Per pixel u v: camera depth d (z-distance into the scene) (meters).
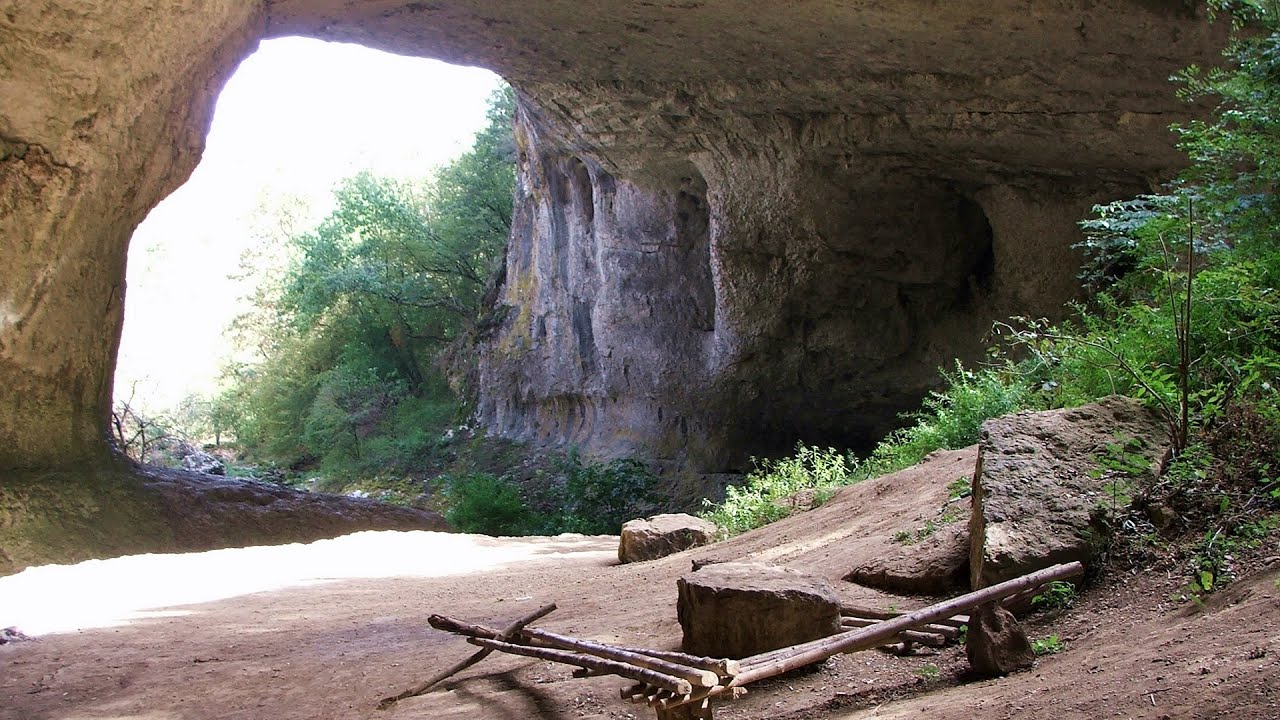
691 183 21.42
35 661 6.38
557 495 25.55
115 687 5.72
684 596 4.80
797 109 17.47
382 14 15.74
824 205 18.44
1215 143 6.93
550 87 19.42
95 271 12.75
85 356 12.96
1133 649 3.72
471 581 9.53
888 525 6.84
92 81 11.40
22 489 11.94
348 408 37.00
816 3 13.96
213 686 5.62
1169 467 5.11
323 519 15.96
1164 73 13.22
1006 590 4.21
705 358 22.36
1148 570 4.55
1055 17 13.02
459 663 5.29
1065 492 5.03
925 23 13.81
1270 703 2.86
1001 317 17.97
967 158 16.72
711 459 23.00
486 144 36.75
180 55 12.39
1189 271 5.32
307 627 7.27
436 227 37.75
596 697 4.67
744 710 4.23
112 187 12.40
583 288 25.92
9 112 11.04
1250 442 5.03
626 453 24.67
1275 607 3.55
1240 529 4.43
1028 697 3.54
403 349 38.91
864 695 4.16
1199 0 12.20
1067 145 15.35
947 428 9.88
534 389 28.69
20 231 11.35
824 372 20.33
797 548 7.42
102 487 13.10
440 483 30.27
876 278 19.25
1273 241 6.23
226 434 45.44
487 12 15.80
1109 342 6.88
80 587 9.62
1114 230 7.75
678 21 15.44
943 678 4.16
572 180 25.55
